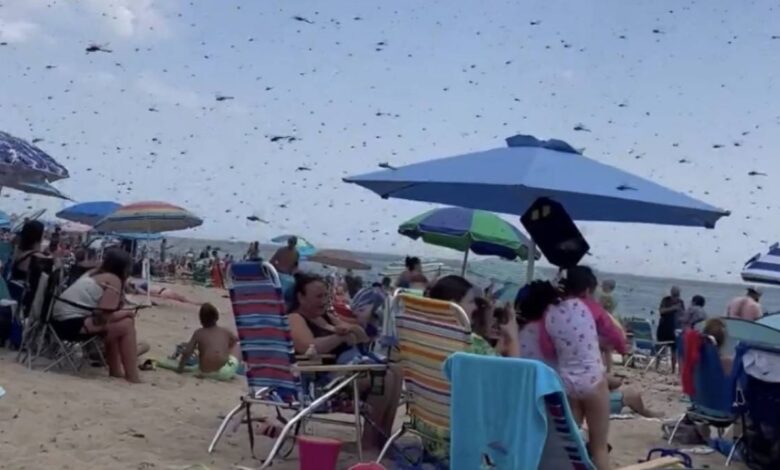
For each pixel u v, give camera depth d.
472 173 5.24
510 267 16.14
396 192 6.77
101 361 7.98
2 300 8.53
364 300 6.36
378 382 5.34
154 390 7.29
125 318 7.60
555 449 4.02
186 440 5.60
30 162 8.62
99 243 22.62
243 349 5.32
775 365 5.79
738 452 6.26
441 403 4.61
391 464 5.20
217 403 6.94
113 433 5.61
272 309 5.13
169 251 42.81
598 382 4.79
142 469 4.86
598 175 5.29
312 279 5.77
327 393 5.04
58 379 7.19
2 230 21.88
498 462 3.96
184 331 12.34
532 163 5.30
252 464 5.12
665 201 5.12
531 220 5.45
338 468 5.07
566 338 4.80
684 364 6.73
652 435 7.15
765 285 11.83
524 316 5.02
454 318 4.45
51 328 7.61
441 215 11.41
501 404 3.96
